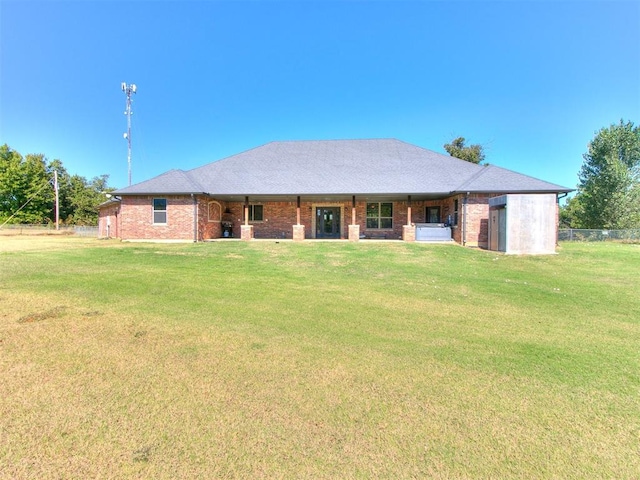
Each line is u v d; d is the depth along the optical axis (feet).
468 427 9.26
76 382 11.25
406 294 25.38
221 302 22.09
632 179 102.68
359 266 38.34
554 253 50.24
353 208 67.31
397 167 73.56
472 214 60.03
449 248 54.90
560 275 34.22
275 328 17.12
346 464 7.77
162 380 11.53
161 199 65.31
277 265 38.58
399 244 59.57
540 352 14.56
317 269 36.22
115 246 55.16
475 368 12.91
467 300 23.80
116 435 8.61
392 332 16.85
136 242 63.21
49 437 8.47
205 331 16.42
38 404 9.89
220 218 77.25
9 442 8.25
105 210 87.92
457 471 7.60
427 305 22.30
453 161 74.54
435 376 12.20
